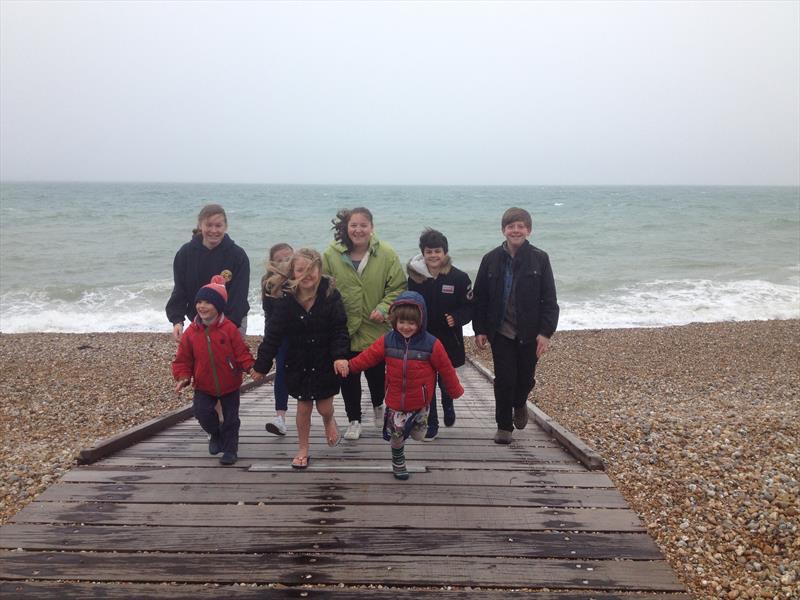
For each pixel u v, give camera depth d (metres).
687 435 5.73
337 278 4.79
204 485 3.90
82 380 10.66
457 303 5.05
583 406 8.89
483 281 4.88
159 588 2.83
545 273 4.76
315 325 4.18
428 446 4.89
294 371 4.24
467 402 7.34
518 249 4.81
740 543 3.63
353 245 4.85
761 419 6.30
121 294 19.62
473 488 3.89
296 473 4.12
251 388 8.43
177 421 6.01
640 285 21.16
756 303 18.34
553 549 3.17
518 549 3.17
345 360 4.17
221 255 4.88
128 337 14.87
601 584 2.90
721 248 29.88
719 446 5.30
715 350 13.17
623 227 39.75
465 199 89.69
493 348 4.91
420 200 84.94
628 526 3.41
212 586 2.85
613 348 13.55
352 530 3.33
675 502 4.21
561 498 3.75
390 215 52.34
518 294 4.74
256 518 3.45
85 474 4.10
